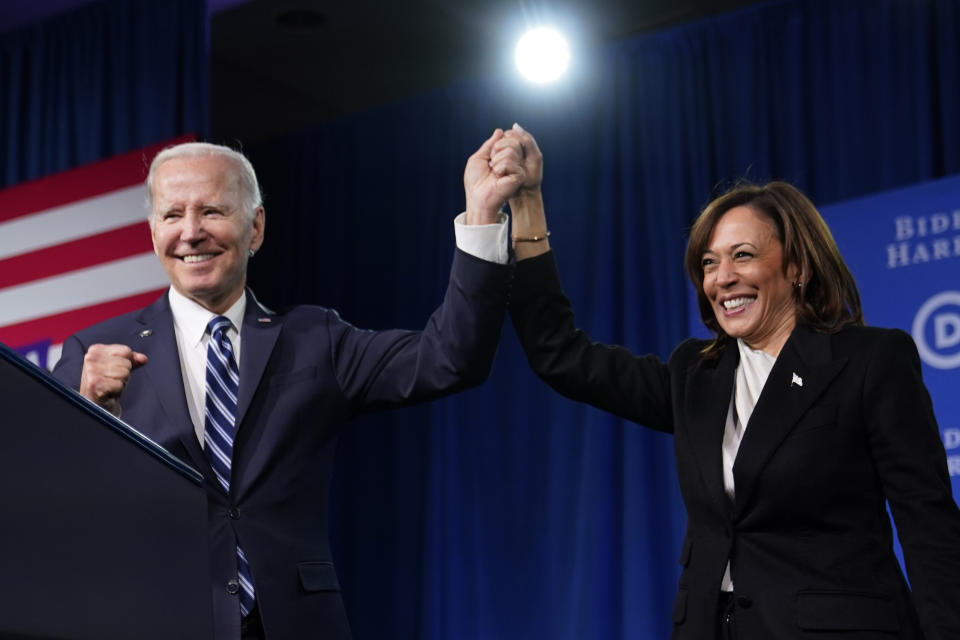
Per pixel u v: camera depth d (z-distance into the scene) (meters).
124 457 1.18
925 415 2.30
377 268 7.66
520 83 7.08
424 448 7.18
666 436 6.17
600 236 6.59
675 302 6.24
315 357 2.51
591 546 6.24
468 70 7.55
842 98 5.97
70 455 1.11
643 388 2.66
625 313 6.44
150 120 6.16
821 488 2.26
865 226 4.82
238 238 2.50
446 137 7.47
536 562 6.51
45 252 5.85
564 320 2.73
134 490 1.19
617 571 6.21
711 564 2.32
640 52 6.70
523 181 2.54
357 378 2.56
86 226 5.79
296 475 2.38
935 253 4.61
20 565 1.03
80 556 1.10
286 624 2.21
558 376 2.69
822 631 2.16
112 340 2.49
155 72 6.21
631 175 6.58
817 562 2.23
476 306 2.47
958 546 2.18
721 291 2.52
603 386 2.66
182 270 2.47
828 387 2.33
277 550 2.28
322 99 8.05
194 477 1.28
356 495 7.43
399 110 7.71
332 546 7.47
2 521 1.02
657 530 6.10
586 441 6.38
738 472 2.31
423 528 7.04
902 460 2.24
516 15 6.74
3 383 1.04
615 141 6.71
